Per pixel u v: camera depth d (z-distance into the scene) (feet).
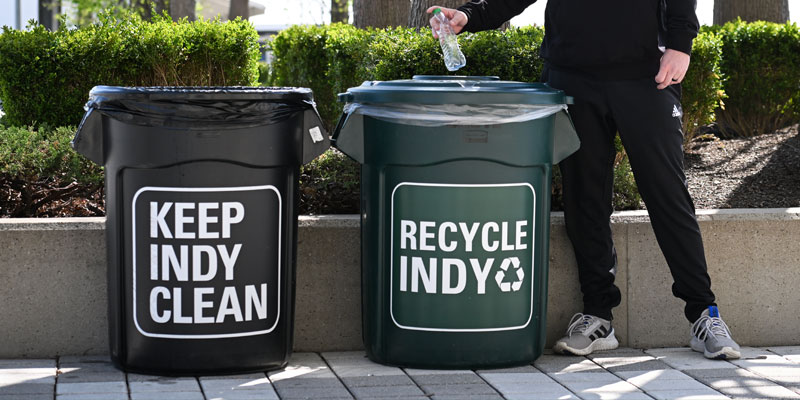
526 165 11.64
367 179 11.99
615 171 15.30
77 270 12.59
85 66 18.44
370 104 11.59
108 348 12.73
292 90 11.58
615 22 12.16
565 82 12.59
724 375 11.89
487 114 11.37
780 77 23.61
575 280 13.62
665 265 13.71
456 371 11.85
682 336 13.83
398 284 11.79
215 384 11.11
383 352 12.06
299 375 11.67
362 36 19.34
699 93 20.21
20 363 12.21
